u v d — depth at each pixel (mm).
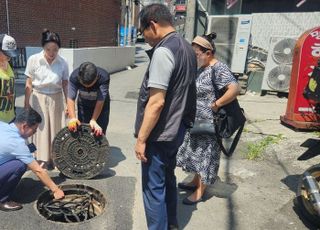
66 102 3729
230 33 8352
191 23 6195
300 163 4227
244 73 8633
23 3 12594
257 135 5242
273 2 13164
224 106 2848
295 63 5484
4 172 2756
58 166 3496
